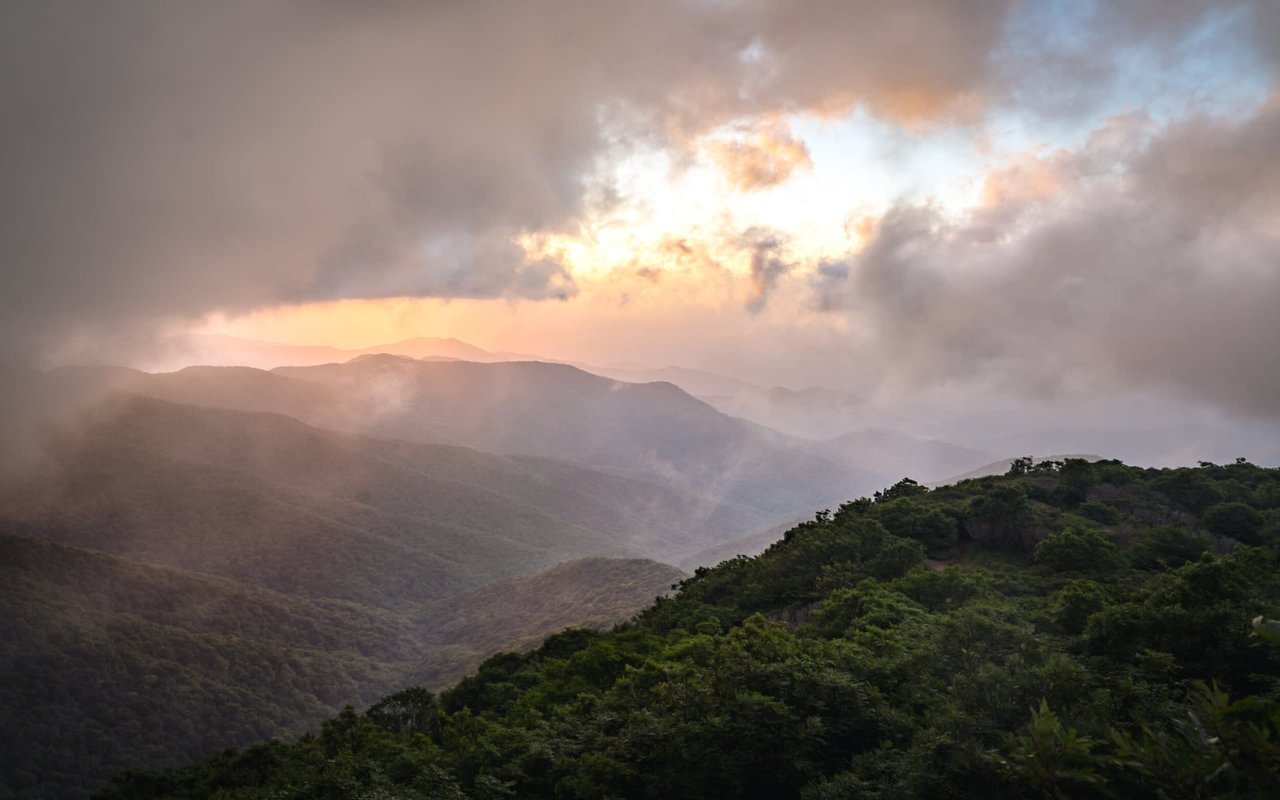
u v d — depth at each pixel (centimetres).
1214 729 811
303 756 3331
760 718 1750
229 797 2858
